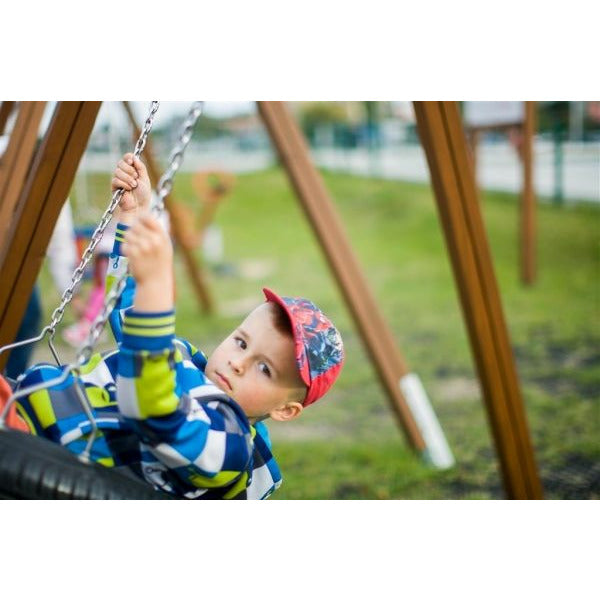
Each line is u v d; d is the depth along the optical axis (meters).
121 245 1.85
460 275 2.47
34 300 3.02
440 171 2.38
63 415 1.60
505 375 2.57
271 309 1.75
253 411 1.72
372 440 3.69
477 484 3.24
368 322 3.46
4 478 1.35
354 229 9.09
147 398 1.39
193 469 1.51
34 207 2.18
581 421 3.83
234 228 9.28
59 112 2.14
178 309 5.97
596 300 6.04
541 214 8.98
